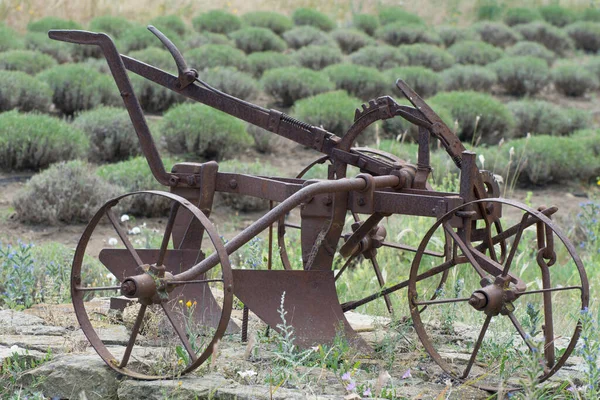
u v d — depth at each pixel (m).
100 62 15.70
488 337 3.94
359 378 3.39
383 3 28.28
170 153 11.20
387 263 6.19
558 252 7.91
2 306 5.00
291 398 3.06
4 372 3.47
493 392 3.29
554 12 26.77
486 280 3.19
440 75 16.25
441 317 4.19
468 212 3.34
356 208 3.57
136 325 3.28
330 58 17.70
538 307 5.36
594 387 3.16
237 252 6.74
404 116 3.59
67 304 4.57
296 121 3.87
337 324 3.61
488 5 27.81
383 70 17.84
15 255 5.04
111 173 9.23
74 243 7.80
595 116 15.85
